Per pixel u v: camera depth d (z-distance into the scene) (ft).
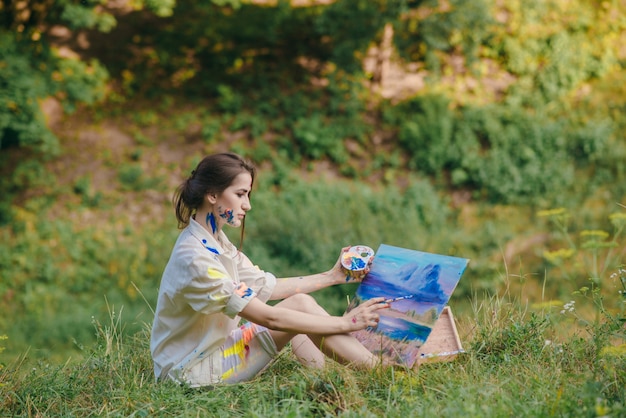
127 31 51.42
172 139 46.39
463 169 47.60
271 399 9.91
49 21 47.42
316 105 49.08
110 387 10.83
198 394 10.32
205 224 10.74
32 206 41.83
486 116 48.62
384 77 50.70
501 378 10.04
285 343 11.13
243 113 47.73
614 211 45.03
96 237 41.01
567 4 53.67
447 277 10.86
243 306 10.25
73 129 45.57
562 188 46.83
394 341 10.78
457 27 46.21
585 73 51.90
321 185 45.34
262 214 42.55
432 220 45.21
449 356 10.88
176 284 10.46
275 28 51.39
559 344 11.39
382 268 11.74
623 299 11.72
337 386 9.77
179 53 51.01
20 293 38.86
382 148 48.14
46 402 10.80
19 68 40.45
